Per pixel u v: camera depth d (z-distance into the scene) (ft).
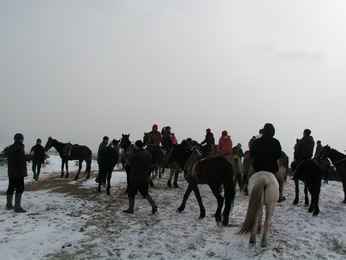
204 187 46.24
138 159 29.63
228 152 37.11
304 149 33.65
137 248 20.83
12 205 31.48
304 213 31.40
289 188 49.42
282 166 35.78
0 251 19.88
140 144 29.78
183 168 33.17
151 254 19.89
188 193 30.30
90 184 47.96
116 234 23.61
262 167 22.49
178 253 20.08
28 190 44.75
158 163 43.60
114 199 36.50
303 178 31.89
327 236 24.26
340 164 37.24
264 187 20.17
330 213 31.91
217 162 26.07
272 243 22.00
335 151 37.83
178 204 34.40
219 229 25.04
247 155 41.91
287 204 36.01
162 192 41.65
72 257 19.27
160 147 44.83
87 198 36.78
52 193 40.04
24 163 30.07
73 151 55.83
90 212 30.22
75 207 32.19
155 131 48.62
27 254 19.58
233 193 25.68
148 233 23.90
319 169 30.81
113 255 19.66
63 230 24.38
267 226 20.65
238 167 30.73
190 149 33.22
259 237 22.99
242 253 20.12
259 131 40.55
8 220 26.81
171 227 25.53
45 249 20.40
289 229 25.75
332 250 21.43
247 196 39.88
